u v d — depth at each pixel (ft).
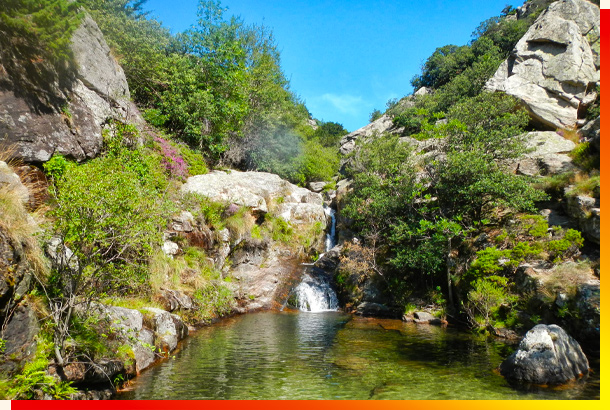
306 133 121.08
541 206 51.16
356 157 82.07
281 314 48.70
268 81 87.71
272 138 88.63
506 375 23.81
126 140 41.98
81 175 19.45
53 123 31.96
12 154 27.68
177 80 62.44
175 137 63.41
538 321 34.06
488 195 49.93
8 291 15.30
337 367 25.48
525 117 68.44
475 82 112.78
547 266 38.11
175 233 41.29
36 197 26.40
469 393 20.79
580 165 54.03
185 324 34.60
